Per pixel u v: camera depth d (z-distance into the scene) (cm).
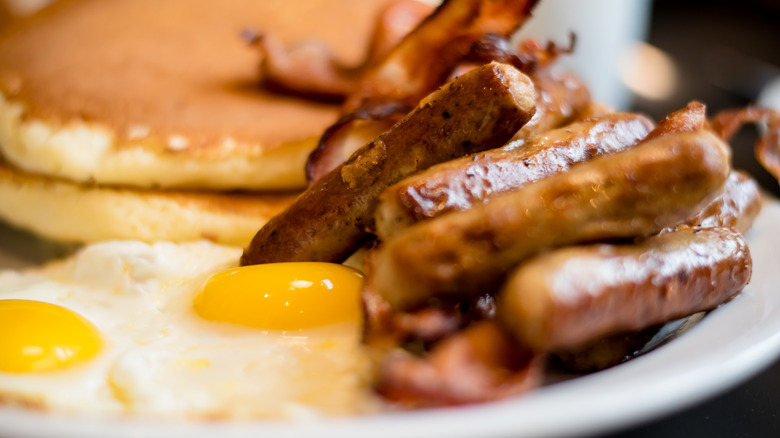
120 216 43
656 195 32
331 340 35
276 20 60
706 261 33
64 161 44
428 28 41
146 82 50
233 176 45
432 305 32
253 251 38
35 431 29
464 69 43
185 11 61
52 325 34
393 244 32
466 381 30
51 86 48
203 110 47
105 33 57
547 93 40
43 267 41
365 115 40
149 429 29
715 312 35
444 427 29
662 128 36
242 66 54
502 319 31
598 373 32
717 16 139
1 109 47
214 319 36
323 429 29
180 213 43
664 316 33
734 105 79
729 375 31
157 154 44
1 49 55
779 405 36
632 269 32
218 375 33
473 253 31
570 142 36
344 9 62
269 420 31
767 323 34
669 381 30
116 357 34
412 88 41
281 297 36
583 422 29
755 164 60
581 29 64
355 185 36
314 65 48
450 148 35
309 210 36
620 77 76
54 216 44
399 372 29
